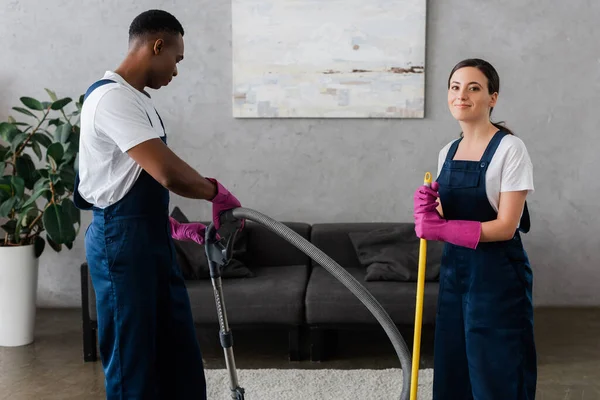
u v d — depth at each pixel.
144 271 2.23
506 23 4.44
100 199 2.22
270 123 4.55
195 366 2.38
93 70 4.55
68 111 4.58
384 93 4.45
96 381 3.45
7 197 4.02
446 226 2.25
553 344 3.91
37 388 3.37
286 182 4.59
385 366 3.63
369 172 4.55
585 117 4.49
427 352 3.80
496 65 4.47
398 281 3.84
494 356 2.28
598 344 3.90
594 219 4.55
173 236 2.39
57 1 4.51
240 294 3.68
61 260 4.67
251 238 4.36
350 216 4.59
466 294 2.32
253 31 4.46
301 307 3.67
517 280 2.28
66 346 3.97
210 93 4.55
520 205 2.22
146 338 2.25
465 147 2.37
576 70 4.46
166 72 2.34
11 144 4.02
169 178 2.08
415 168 4.54
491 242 2.28
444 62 4.46
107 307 2.25
